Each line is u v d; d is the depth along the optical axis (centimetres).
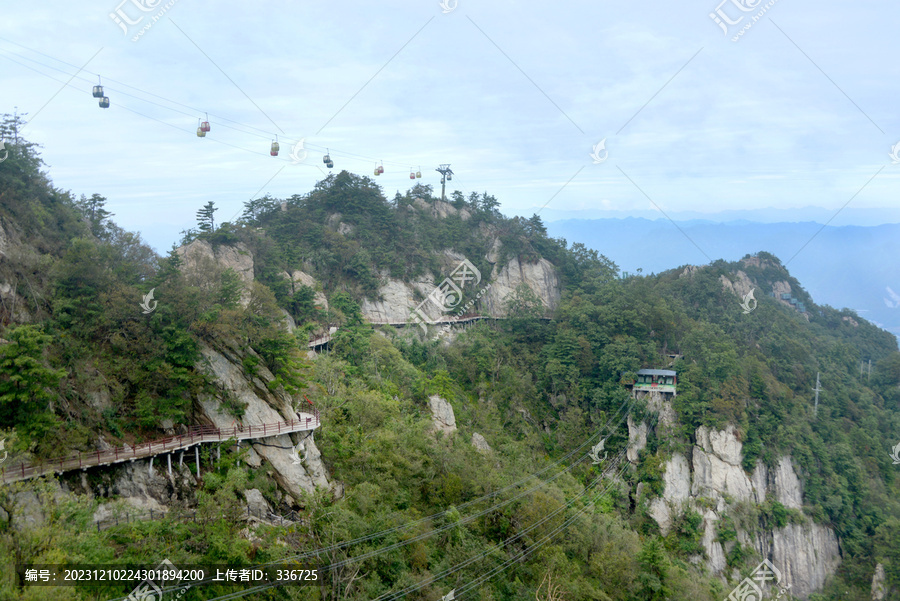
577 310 13262
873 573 10206
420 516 6400
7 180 5538
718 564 10131
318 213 13862
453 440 9025
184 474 5084
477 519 6862
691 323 13450
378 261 13412
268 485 5406
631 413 11688
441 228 15475
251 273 10306
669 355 12925
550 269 16100
